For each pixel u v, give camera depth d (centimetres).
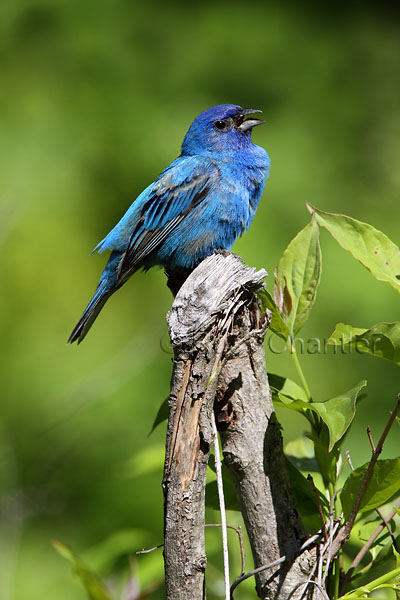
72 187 1518
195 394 403
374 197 1565
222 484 427
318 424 447
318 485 479
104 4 1745
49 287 1454
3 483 1209
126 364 1299
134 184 1541
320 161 1565
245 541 554
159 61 1684
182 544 393
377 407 1291
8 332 1416
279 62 1677
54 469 1230
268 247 1420
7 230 1441
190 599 393
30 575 1095
